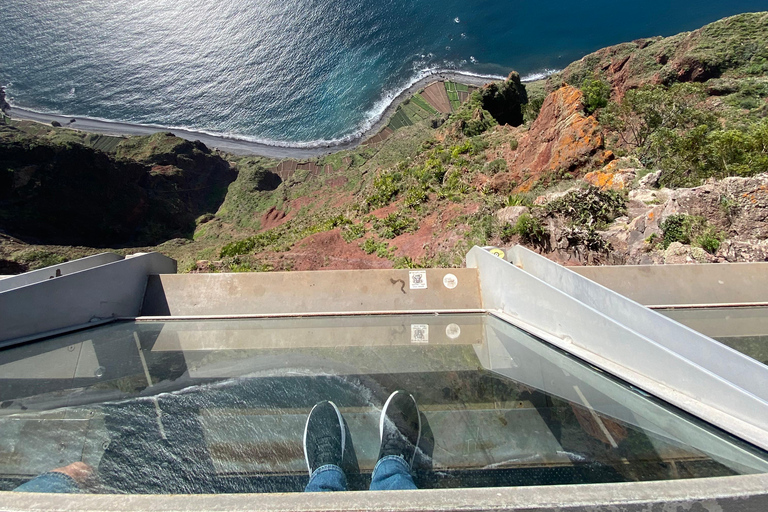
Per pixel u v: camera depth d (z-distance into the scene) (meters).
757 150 15.76
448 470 1.91
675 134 18.42
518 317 3.47
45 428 2.19
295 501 1.27
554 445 2.02
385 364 2.90
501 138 33.16
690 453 1.87
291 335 3.36
